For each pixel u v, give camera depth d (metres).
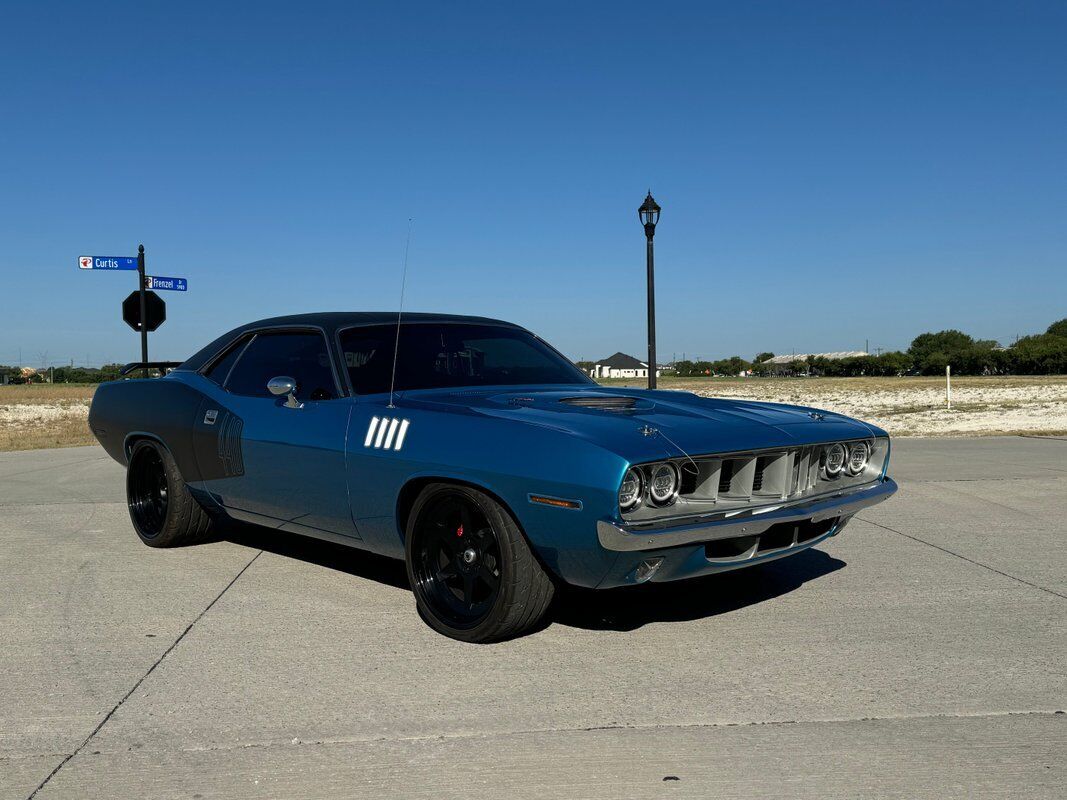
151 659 3.45
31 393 41.88
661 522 3.22
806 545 3.83
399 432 3.79
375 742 2.68
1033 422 18.09
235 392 4.86
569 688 3.11
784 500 3.62
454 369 4.47
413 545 3.77
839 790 2.35
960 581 4.59
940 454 10.73
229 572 4.82
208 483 4.95
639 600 4.23
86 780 2.45
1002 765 2.49
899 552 5.27
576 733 2.73
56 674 3.29
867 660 3.39
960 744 2.63
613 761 2.53
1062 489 7.74
